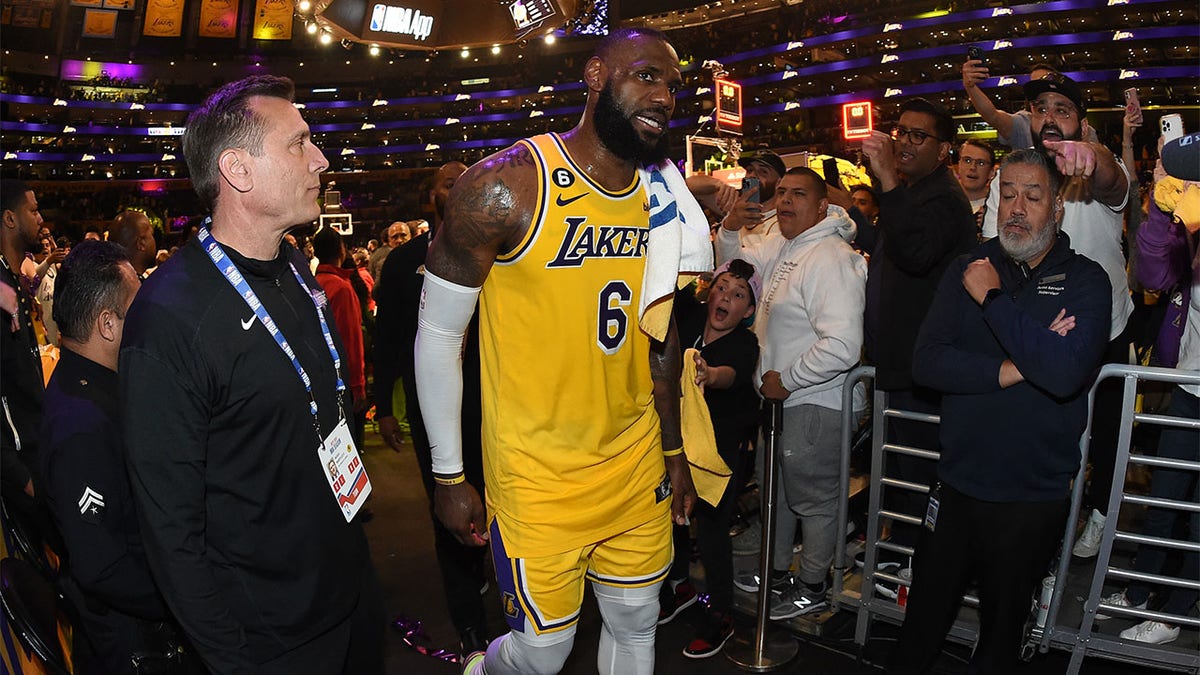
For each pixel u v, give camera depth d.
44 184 33.66
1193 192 2.92
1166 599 3.37
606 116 2.00
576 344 2.11
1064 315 2.43
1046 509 2.49
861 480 3.98
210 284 1.70
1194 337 3.05
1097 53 24.14
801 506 3.50
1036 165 2.47
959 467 2.59
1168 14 22.92
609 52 2.00
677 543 3.54
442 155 36.38
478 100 36.56
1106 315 2.42
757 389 3.56
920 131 3.23
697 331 3.32
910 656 2.73
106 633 2.08
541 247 2.03
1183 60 23.09
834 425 3.40
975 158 4.41
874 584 3.27
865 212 5.45
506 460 2.19
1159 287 3.24
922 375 2.66
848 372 3.35
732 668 3.22
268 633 1.79
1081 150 2.44
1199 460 3.08
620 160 2.07
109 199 34.34
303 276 1.94
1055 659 3.24
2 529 1.83
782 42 30.12
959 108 25.59
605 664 2.46
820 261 3.38
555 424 2.16
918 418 3.12
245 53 37.06
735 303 3.14
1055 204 2.48
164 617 2.01
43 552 2.53
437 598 3.88
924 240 3.04
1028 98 3.23
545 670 2.31
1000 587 2.55
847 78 28.36
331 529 1.86
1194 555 3.04
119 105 35.25
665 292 2.14
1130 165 3.61
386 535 4.71
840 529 3.39
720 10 31.03
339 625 1.92
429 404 2.19
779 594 3.62
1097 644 2.97
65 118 35.16
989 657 2.59
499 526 2.24
